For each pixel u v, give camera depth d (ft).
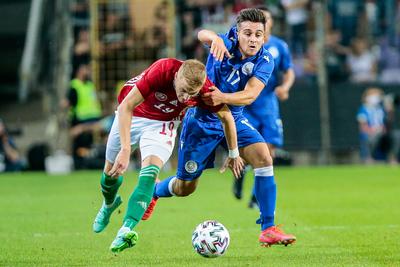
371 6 266.57
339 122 244.83
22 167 233.96
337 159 249.14
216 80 92.32
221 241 84.53
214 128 93.81
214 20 252.21
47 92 276.82
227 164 88.02
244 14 89.10
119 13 256.52
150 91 81.41
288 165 241.96
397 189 175.73
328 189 176.65
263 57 91.04
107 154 88.89
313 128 243.40
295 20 258.78
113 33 255.91
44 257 87.51
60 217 128.26
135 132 86.63
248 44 88.48
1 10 298.56
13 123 272.10
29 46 281.33
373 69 264.31
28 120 275.18
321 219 123.34
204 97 83.92
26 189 180.75
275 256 86.58
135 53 255.91
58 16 258.78
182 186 96.53
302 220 122.21
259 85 89.61
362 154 247.09
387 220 121.39
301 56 258.37
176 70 81.87
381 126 245.65
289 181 196.85
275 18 258.37
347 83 246.06
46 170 232.94
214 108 85.35
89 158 237.86
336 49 263.70
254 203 138.00
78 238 103.35
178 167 95.81
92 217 128.16
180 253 89.40
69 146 246.06
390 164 247.50
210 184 192.13
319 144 243.60
